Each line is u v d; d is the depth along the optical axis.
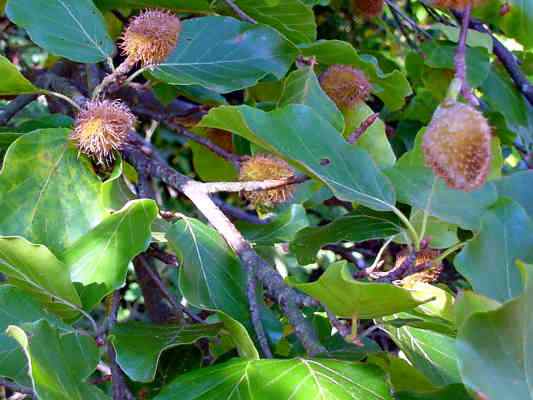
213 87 0.35
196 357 0.32
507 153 0.55
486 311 0.22
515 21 0.44
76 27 0.34
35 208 0.30
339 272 0.23
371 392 0.23
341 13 0.58
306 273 0.78
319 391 0.23
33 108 0.58
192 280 0.29
